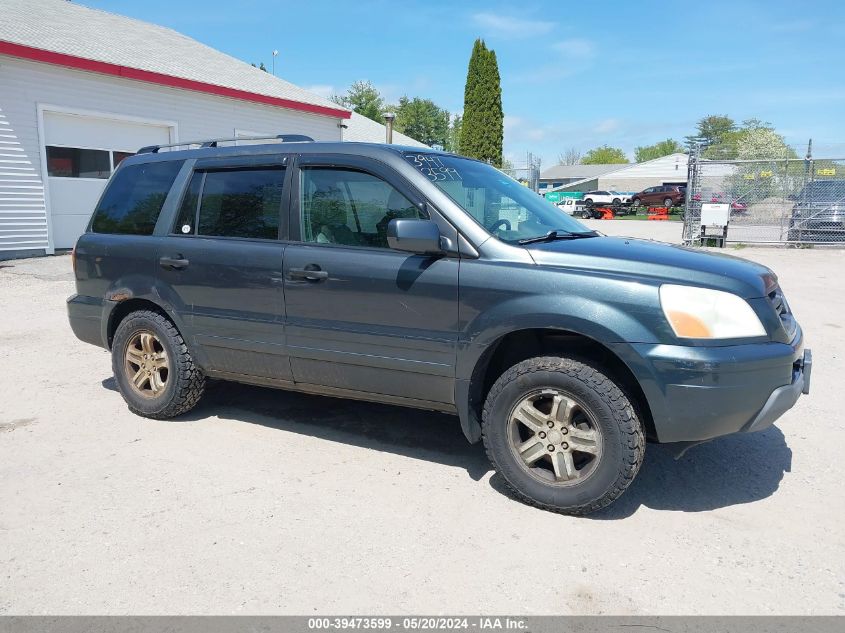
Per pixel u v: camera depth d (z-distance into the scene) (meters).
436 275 3.67
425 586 2.87
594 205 53.44
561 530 3.34
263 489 3.77
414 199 3.83
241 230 4.45
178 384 4.70
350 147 4.13
